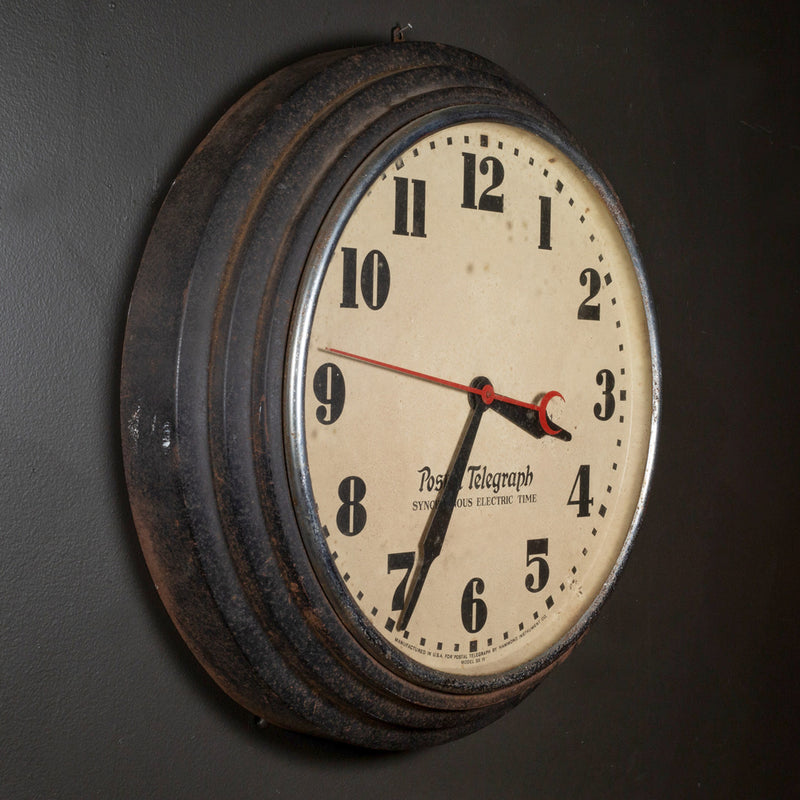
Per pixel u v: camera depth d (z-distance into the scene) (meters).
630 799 1.34
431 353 1.12
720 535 1.40
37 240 1.06
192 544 1.05
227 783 1.12
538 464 1.18
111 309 1.08
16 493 1.06
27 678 1.06
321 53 1.15
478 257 1.14
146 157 1.09
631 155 1.33
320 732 1.10
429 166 1.11
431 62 1.15
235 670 1.08
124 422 1.07
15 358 1.06
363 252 1.08
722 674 1.41
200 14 1.11
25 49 1.06
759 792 1.43
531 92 1.21
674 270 1.37
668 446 1.36
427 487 1.12
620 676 1.33
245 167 1.06
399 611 1.11
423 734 1.14
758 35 1.42
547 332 1.18
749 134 1.42
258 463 1.04
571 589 1.20
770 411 1.44
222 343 1.04
